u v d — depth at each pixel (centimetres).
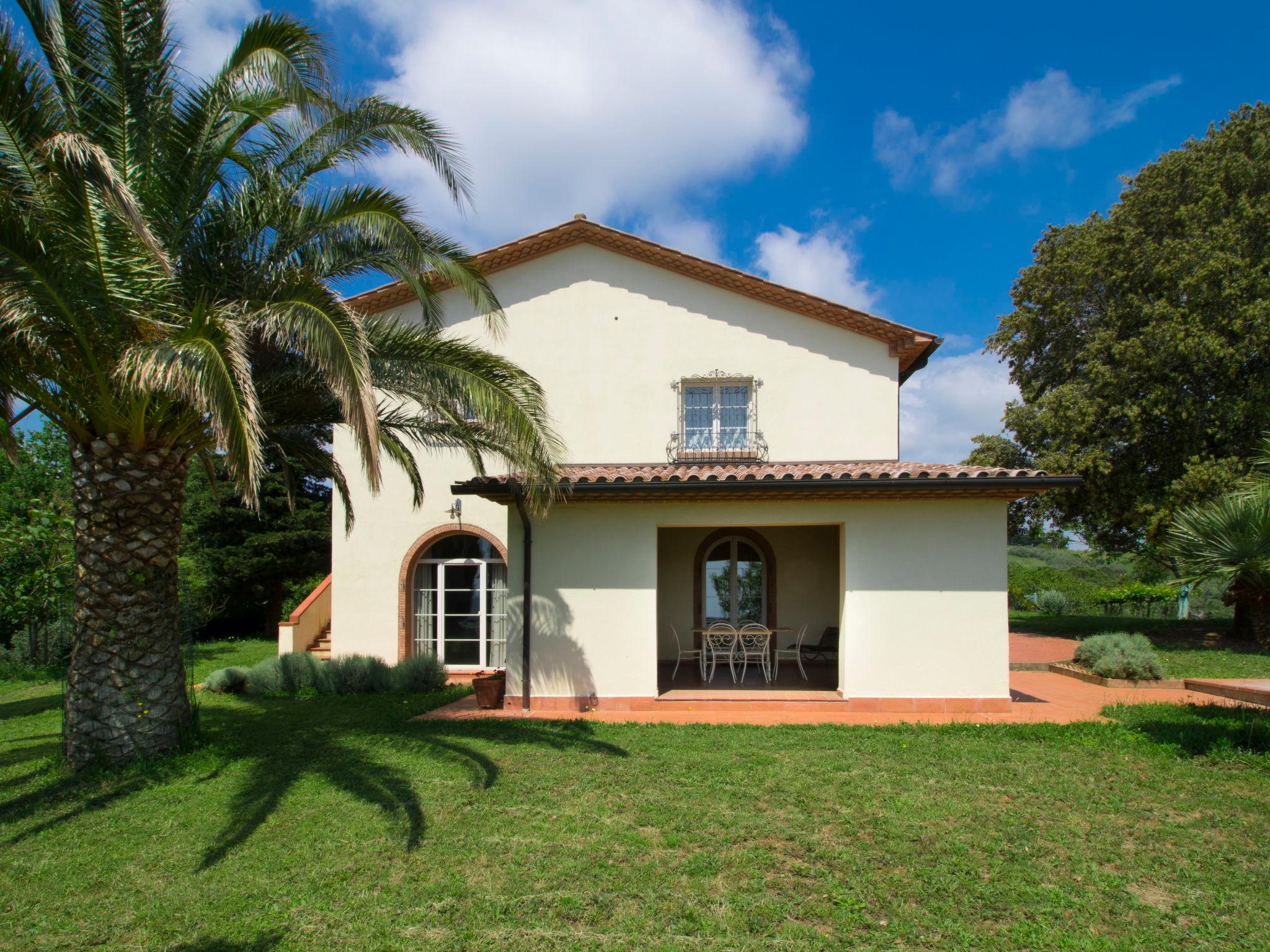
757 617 1555
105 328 744
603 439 1591
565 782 760
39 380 781
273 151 890
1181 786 740
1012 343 2498
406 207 849
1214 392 2052
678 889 532
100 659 812
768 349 1594
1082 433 2080
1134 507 2091
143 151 795
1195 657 1731
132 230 680
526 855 588
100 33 755
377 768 812
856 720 1054
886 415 1561
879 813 673
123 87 771
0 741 999
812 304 1566
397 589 1619
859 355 1581
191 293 812
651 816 665
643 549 1153
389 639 1609
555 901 514
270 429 952
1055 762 825
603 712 1123
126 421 793
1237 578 889
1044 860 575
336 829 644
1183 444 2050
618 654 1143
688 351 1605
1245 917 490
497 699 1170
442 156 863
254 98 806
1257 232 2041
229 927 485
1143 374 2052
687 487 1064
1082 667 1509
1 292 662
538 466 896
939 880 540
